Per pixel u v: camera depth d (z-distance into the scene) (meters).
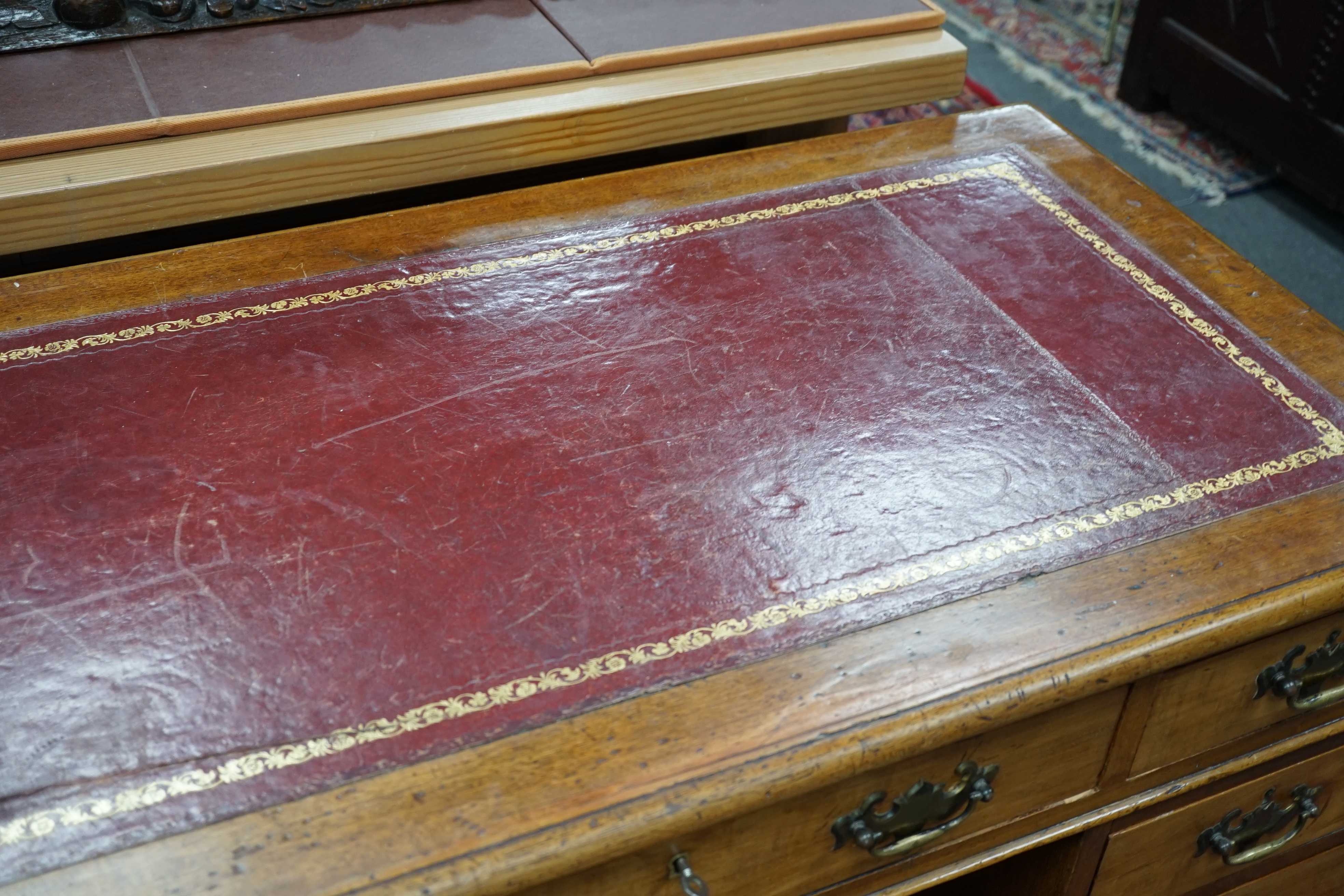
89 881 0.84
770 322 1.34
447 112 1.56
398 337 1.31
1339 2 2.70
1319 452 1.21
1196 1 3.12
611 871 0.94
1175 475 1.17
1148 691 1.09
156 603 1.01
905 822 1.06
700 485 1.14
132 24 1.64
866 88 1.74
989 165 1.62
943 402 1.24
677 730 0.94
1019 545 1.10
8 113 1.47
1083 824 1.17
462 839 0.87
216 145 1.47
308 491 1.12
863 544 1.09
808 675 0.99
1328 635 1.16
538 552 1.07
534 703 0.96
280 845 0.86
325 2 1.72
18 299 1.34
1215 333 1.35
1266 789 1.28
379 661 0.98
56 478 1.12
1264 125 3.01
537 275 1.40
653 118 1.63
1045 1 3.96
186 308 1.33
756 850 1.01
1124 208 1.55
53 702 0.94
